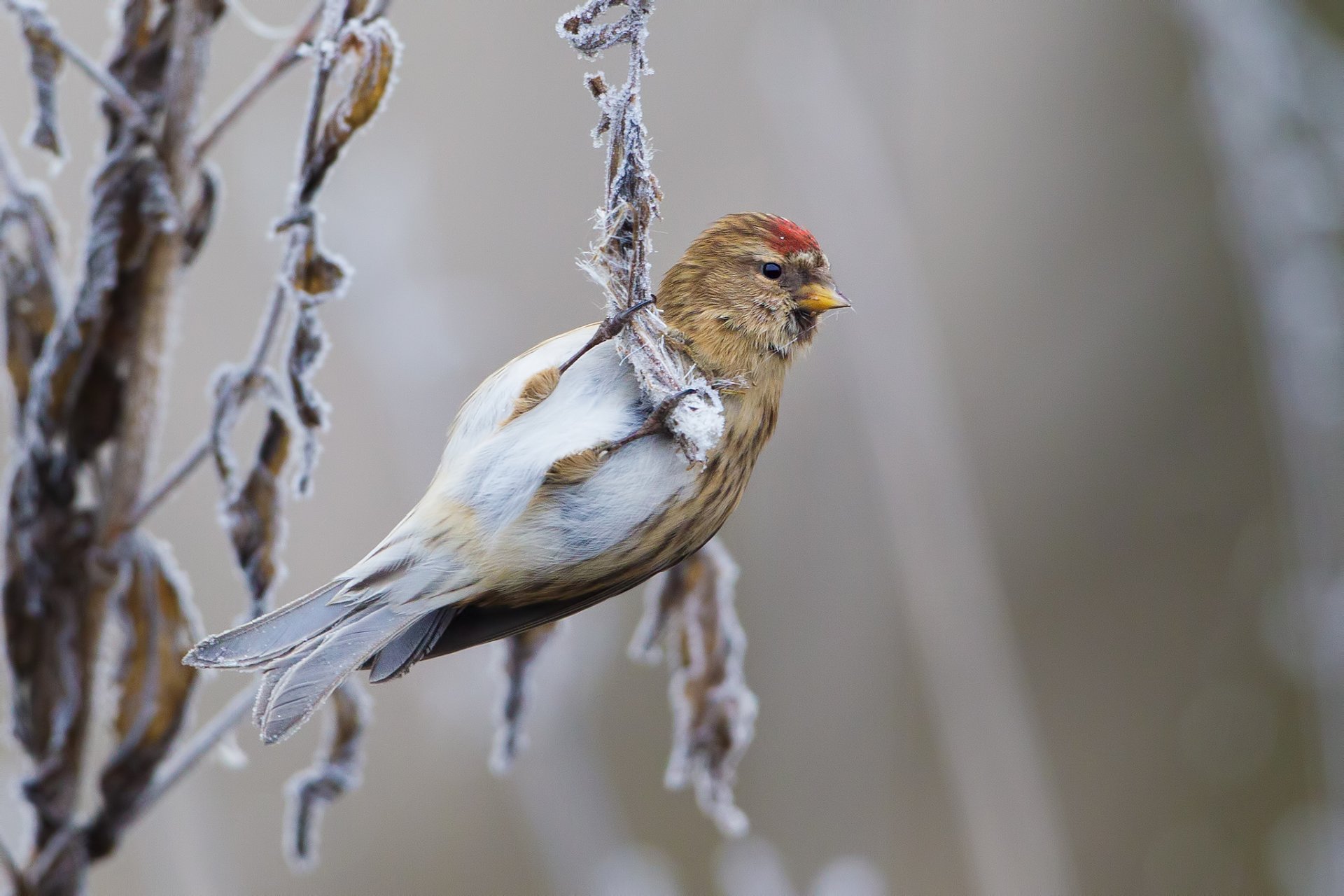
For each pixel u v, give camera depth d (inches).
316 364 198.2
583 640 316.8
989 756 318.3
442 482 189.9
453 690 319.0
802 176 349.4
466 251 442.3
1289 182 359.9
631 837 434.0
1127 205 518.6
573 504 186.7
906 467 334.6
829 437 415.8
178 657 215.2
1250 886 461.7
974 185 520.7
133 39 213.8
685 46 452.8
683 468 190.7
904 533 332.5
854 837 368.8
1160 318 512.4
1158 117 516.1
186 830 293.0
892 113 382.3
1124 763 490.3
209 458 220.7
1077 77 526.9
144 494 213.0
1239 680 486.0
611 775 447.8
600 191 450.9
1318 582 358.6
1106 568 505.0
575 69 465.7
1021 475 507.5
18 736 209.6
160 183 210.1
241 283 402.3
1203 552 499.5
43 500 211.5
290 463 211.3
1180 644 496.7
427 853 430.3
